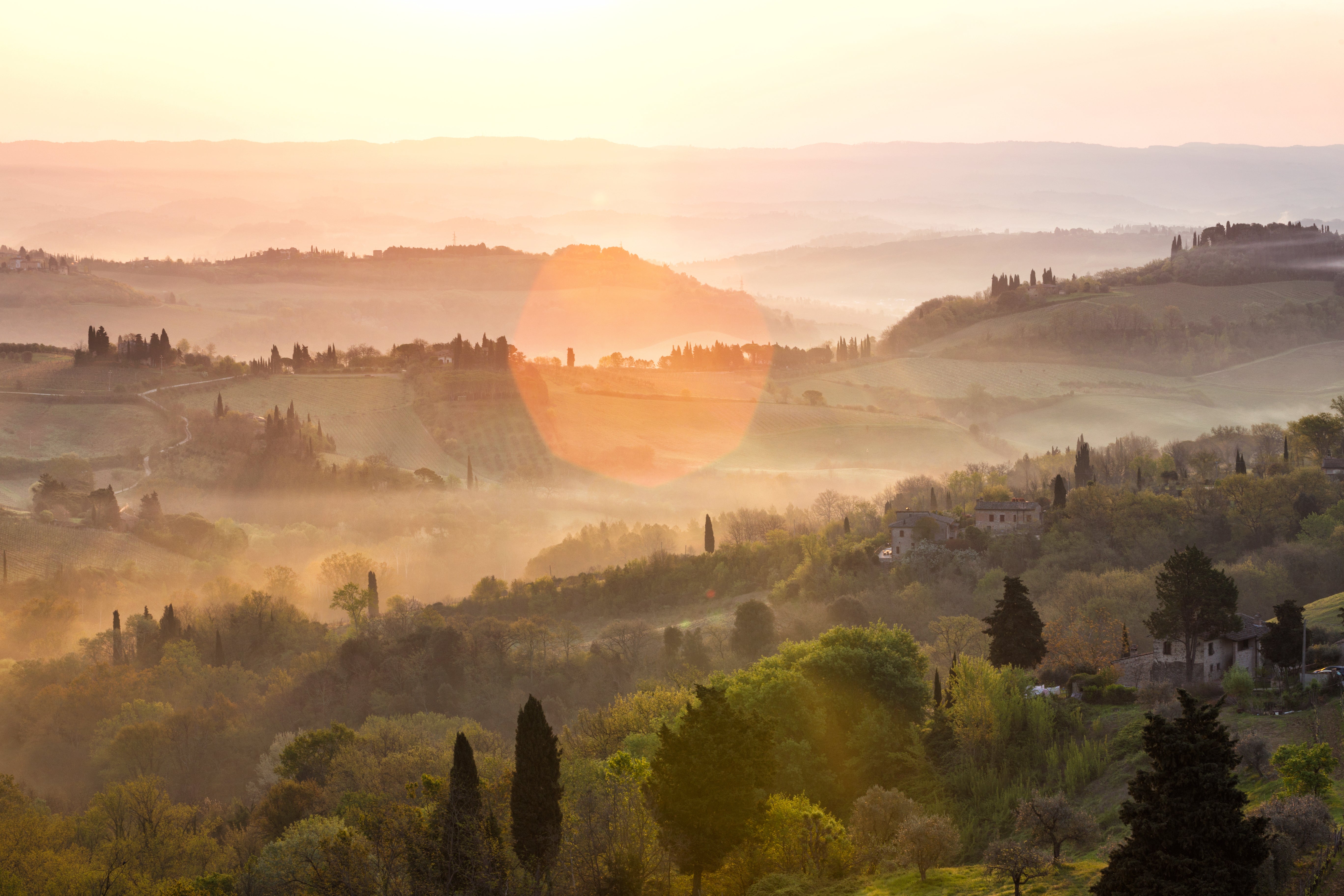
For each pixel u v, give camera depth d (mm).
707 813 69312
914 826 72562
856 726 103438
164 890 78312
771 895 70875
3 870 82312
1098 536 189625
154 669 182875
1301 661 101062
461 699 164875
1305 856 58281
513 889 63781
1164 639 106375
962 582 182250
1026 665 111812
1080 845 73688
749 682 108938
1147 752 54312
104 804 102375
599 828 67812
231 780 142000
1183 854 51938
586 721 119250
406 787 84375
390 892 64125
